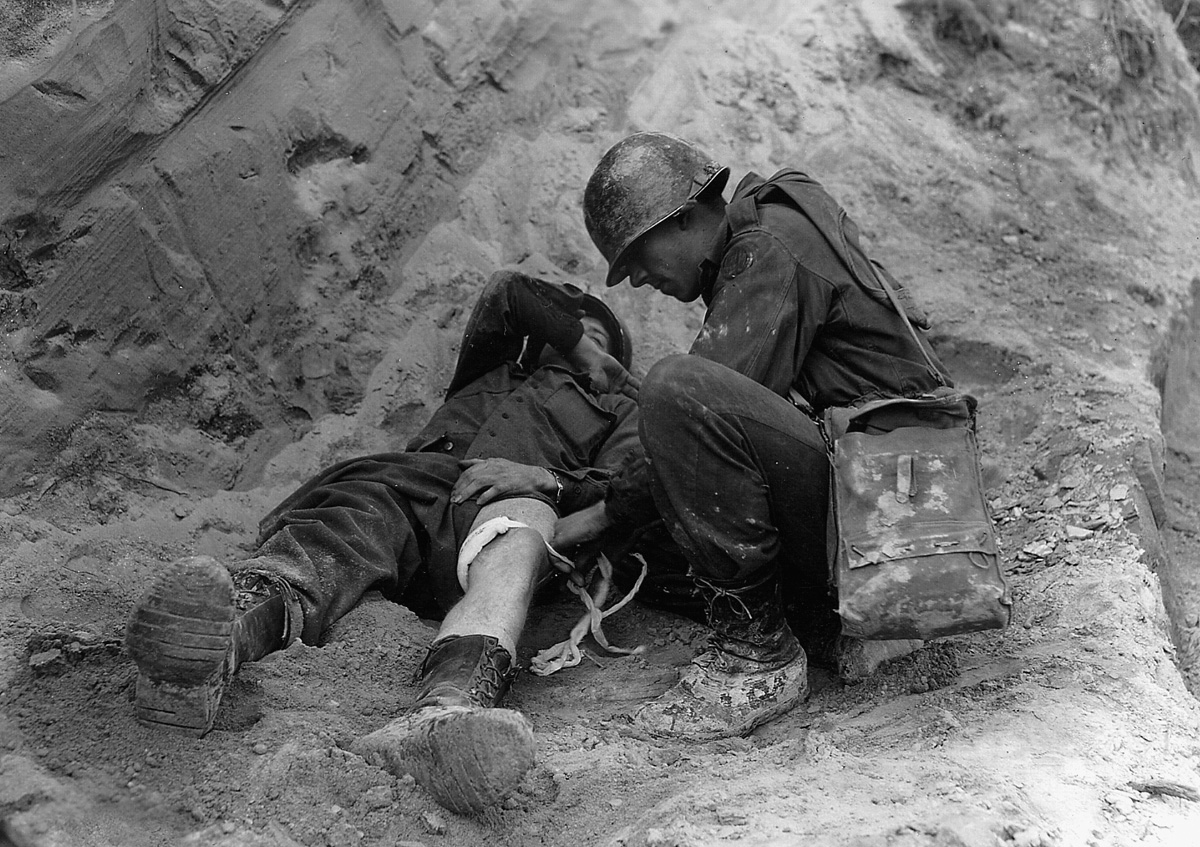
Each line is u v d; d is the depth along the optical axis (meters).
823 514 2.76
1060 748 2.49
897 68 5.49
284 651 2.73
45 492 3.10
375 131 4.31
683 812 2.30
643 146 3.06
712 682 2.82
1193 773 2.44
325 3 4.18
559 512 3.24
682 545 2.77
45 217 3.16
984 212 5.14
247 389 3.78
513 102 4.96
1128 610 3.14
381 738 2.37
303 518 3.07
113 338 3.34
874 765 2.45
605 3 5.42
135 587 3.04
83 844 2.08
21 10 3.13
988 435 4.28
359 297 4.19
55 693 2.44
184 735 2.37
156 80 3.47
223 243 3.68
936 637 2.57
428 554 3.16
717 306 2.82
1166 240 5.36
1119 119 5.72
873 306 2.84
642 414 2.69
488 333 3.69
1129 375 4.43
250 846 2.11
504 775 2.24
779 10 5.66
